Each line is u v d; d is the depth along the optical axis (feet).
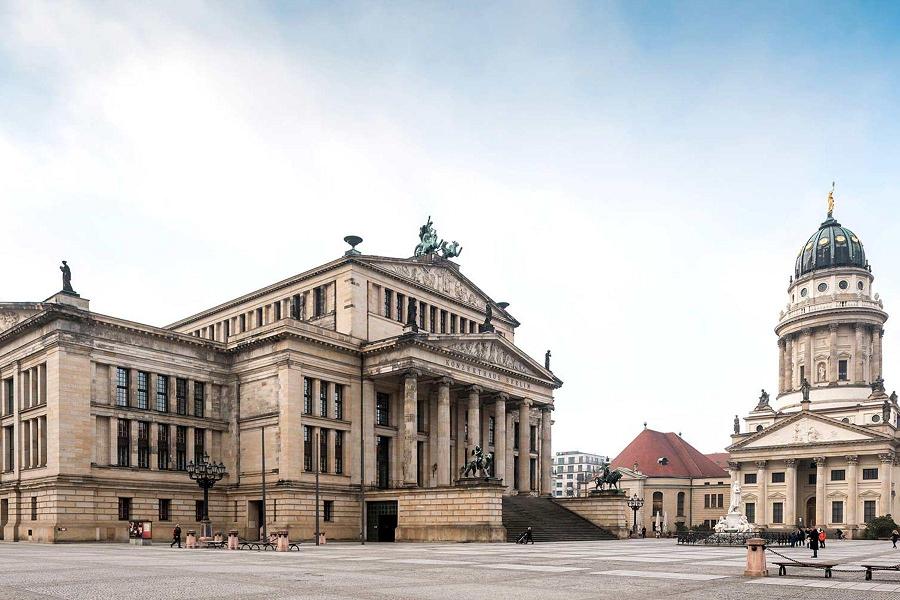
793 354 525.75
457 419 323.78
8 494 246.88
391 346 276.00
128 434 249.14
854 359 492.54
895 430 454.40
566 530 286.25
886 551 229.86
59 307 232.12
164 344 262.47
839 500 448.24
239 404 276.41
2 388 261.44
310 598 74.02
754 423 531.09
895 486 439.22
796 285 532.32
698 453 597.93
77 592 77.77
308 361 265.95
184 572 104.94
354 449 277.23
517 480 353.10
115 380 247.09
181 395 268.00
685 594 82.12
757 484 486.38
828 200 555.69
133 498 245.04
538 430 366.43
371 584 89.40
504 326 372.58
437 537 242.99
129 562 127.54
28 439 247.29
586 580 97.81
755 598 78.79
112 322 245.65
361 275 290.97
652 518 540.11
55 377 232.12
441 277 333.83
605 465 320.91
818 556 190.49
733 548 219.00
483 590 83.76
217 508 267.39
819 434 459.73
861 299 499.51
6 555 150.92
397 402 298.56
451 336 290.56
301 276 302.66
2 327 266.36
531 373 341.00
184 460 264.31
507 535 252.83
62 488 225.56
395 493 261.24
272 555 156.46
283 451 255.09
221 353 280.10
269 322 315.37
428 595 77.97
